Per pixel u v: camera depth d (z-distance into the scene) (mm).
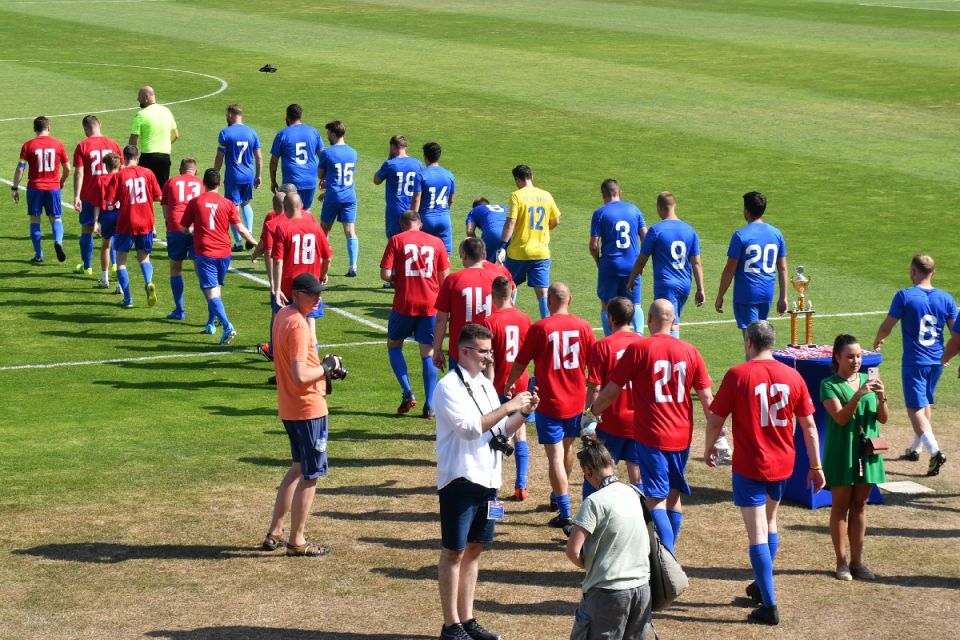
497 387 23281
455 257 42812
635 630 16047
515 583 19797
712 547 21297
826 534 21969
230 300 38125
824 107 70750
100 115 66250
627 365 19719
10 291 38500
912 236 45156
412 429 27484
